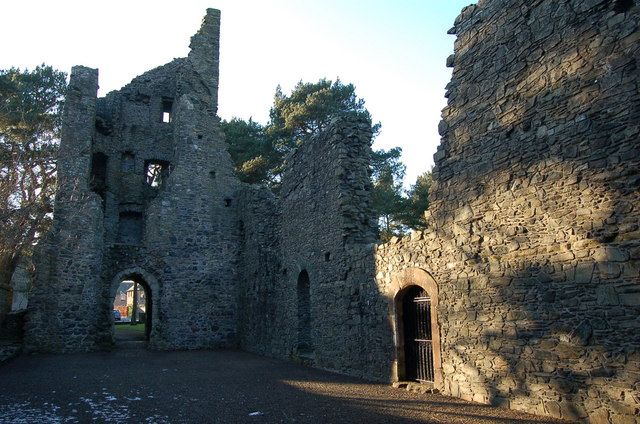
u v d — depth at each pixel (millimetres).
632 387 6004
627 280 6203
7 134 21000
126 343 21062
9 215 12594
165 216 20547
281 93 34156
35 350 16656
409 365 10281
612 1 6777
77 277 17812
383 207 27750
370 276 11422
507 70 8445
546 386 7102
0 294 16281
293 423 6730
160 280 19859
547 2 7793
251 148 31672
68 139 19031
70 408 7855
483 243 8492
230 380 10953
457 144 9375
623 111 6492
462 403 8094
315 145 14867
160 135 24734
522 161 7941
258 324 18141
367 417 7078
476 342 8398
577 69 7184
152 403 8258
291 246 15914
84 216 18359
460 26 9672
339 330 12492
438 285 9336
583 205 6875
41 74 26188
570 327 6852
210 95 22938
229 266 21172
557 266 7156
